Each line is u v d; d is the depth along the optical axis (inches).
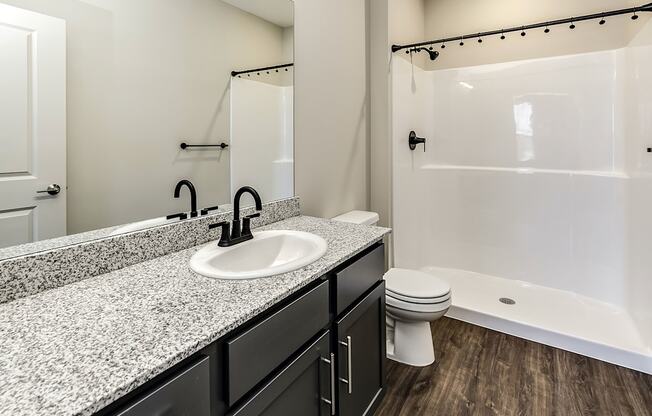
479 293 105.0
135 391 24.8
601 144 99.0
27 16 38.0
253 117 67.1
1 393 21.9
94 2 43.7
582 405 65.5
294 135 76.5
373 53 102.2
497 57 114.7
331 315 48.3
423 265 124.3
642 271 80.4
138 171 49.5
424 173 123.0
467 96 118.6
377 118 103.4
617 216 94.7
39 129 39.5
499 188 113.7
